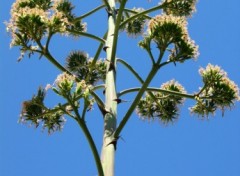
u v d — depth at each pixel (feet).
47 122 18.28
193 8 21.35
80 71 21.43
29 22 17.08
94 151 14.98
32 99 17.25
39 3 20.45
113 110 16.74
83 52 21.54
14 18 17.19
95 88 17.94
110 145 15.72
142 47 16.61
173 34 16.58
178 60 16.63
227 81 17.74
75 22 21.09
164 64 16.47
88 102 15.47
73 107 15.49
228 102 17.74
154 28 16.70
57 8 21.35
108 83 17.49
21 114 17.46
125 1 18.03
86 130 15.23
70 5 21.59
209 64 17.79
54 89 15.62
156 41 16.62
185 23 16.93
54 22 17.28
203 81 17.67
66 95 15.53
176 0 18.72
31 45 17.28
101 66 21.13
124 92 17.63
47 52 17.24
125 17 23.59
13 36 17.31
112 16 20.49
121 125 15.88
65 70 17.12
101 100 16.67
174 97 20.16
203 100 18.22
